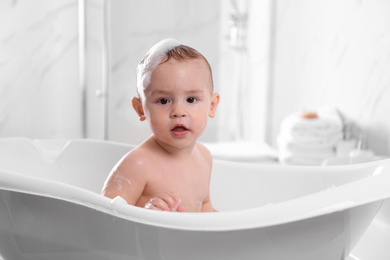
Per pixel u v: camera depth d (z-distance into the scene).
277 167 1.16
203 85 0.91
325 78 2.23
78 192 0.71
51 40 2.65
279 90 2.57
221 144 2.49
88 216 0.72
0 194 0.78
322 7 2.23
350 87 2.07
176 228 0.66
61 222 0.75
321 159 1.96
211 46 2.78
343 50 2.11
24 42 2.62
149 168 0.93
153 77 0.89
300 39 2.40
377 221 1.03
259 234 0.67
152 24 2.71
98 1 2.58
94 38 2.60
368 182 0.70
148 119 0.91
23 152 1.24
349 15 2.06
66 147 1.28
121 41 2.67
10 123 2.64
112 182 0.92
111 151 1.27
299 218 0.65
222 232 0.67
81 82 2.61
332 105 2.19
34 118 2.67
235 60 2.78
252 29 2.71
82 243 0.75
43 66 2.65
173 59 0.89
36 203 0.75
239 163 1.19
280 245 0.69
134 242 0.71
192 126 0.90
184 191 0.96
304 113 2.06
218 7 2.76
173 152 0.96
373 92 1.93
